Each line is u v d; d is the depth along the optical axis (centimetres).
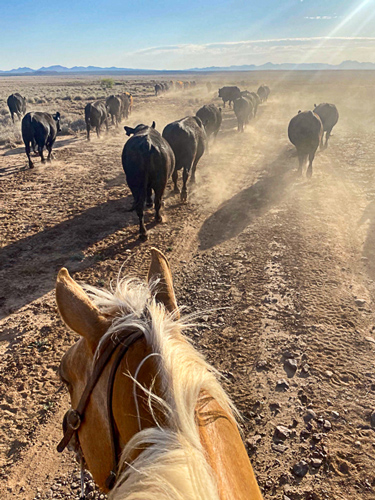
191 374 112
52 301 594
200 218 918
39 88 6738
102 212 957
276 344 477
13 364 461
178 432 99
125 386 121
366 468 313
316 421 362
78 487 318
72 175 1297
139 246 775
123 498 90
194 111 3136
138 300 147
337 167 1341
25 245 782
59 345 494
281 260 695
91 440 138
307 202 995
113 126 2484
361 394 393
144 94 5334
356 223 855
